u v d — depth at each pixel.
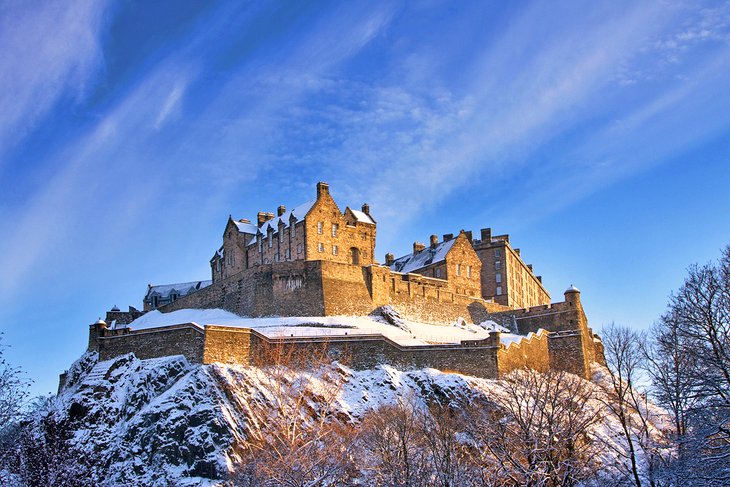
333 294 124.62
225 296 135.00
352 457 68.50
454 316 138.88
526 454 52.47
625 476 59.75
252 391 89.62
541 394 67.12
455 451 61.88
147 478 80.50
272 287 126.25
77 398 94.81
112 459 83.94
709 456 49.94
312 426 81.81
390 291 132.00
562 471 52.75
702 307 55.47
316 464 60.88
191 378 89.88
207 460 79.75
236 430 83.44
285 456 62.81
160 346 100.69
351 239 141.62
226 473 77.69
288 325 117.00
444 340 119.31
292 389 83.81
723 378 52.25
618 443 71.88
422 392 97.69
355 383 97.75
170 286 185.12
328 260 129.50
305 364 98.38
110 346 105.56
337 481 64.12
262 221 159.50
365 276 129.88
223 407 85.62
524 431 55.06
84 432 90.19
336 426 84.06
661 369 65.62
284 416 71.88
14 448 69.06
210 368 90.88
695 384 52.44
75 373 108.06
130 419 90.38
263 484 61.34
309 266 125.50
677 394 56.03
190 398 86.69
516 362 107.00
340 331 112.25
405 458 58.25
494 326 135.88
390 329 120.88
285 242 141.00
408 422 74.50
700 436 50.06
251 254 150.62
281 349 96.19
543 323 132.62
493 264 159.88
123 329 108.44
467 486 54.16
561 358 124.69
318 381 93.69
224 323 122.44
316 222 137.25
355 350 104.19
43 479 67.62
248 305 129.12
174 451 81.75
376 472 62.91
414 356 105.69
